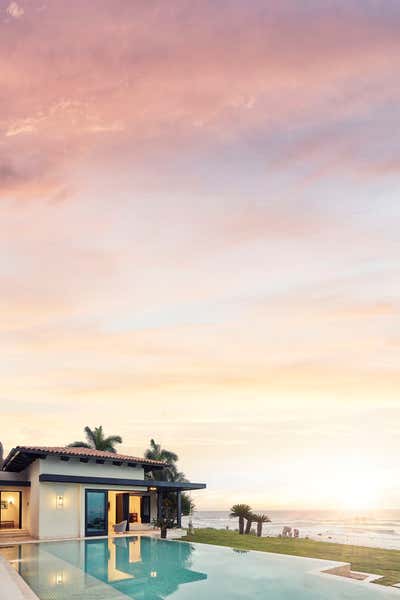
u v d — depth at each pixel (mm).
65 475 26062
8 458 29422
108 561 17516
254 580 14078
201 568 16016
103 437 51562
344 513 194750
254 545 23172
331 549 21672
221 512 186375
